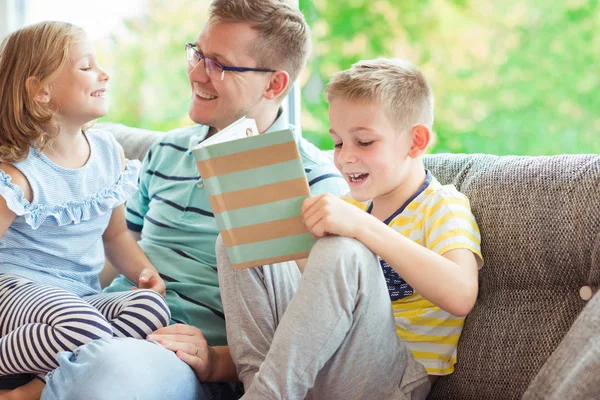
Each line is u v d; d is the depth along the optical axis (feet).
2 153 4.57
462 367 4.19
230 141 3.56
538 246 4.09
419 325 4.25
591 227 3.93
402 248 3.75
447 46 9.39
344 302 3.49
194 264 5.08
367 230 3.69
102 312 4.46
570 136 8.80
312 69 10.20
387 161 4.23
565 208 4.05
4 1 8.36
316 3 10.09
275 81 5.42
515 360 4.00
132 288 4.95
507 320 4.11
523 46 8.96
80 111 4.82
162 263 5.20
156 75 10.62
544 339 3.95
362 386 3.70
